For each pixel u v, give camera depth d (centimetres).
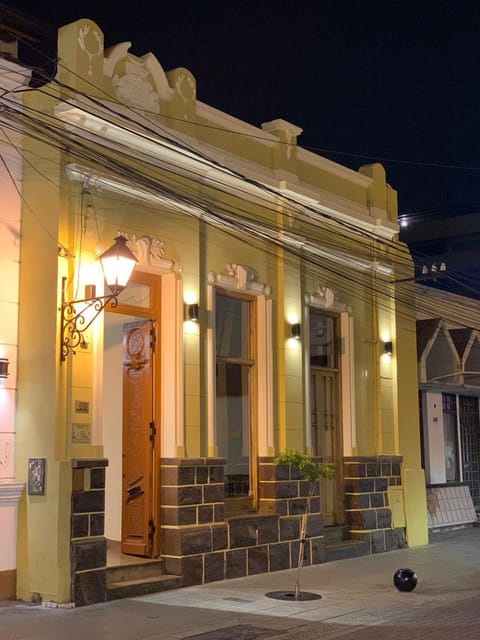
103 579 1140
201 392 1348
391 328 1802
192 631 984
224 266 1423
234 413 1455
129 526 1301
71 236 1166
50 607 1091
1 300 1152
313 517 1509
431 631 1005
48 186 1165
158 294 1322
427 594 1233
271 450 1463
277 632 989
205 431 1348
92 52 1212
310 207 1580
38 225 1169
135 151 1263
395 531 1720
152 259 1278
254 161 1506
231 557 1338
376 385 1745
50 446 1121
